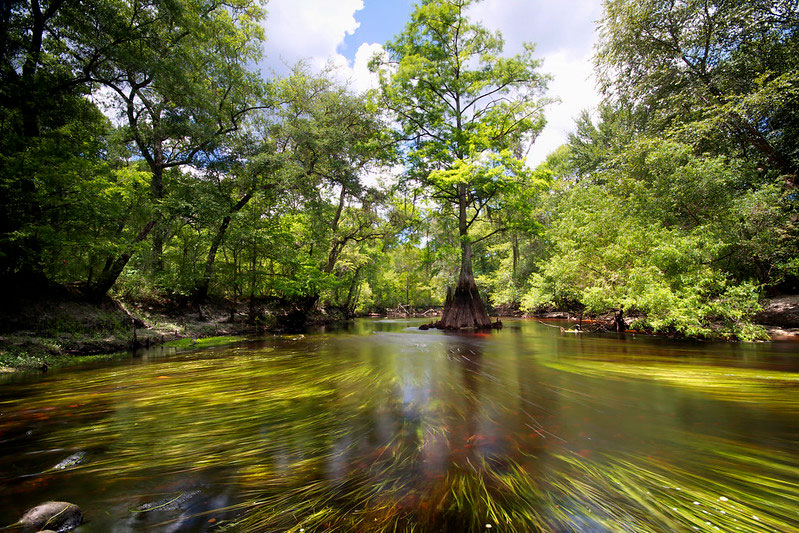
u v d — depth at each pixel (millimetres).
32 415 3830
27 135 8930
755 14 11312
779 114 10688
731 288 8578
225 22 13789
